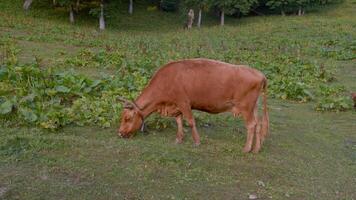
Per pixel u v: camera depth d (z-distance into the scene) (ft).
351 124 32.96
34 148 22.50
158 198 19.34
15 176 19.94
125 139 25.35
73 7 103.96
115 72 46.26
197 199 19.54
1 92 30.71
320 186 21.79
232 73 23.67
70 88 32.35
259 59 60.29
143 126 27.07
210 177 21.54
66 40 67.92
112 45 67.36
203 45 74.79
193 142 25.95
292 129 30.73
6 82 32.96
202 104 24.35
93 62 50.01
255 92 23.82
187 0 119.75
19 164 21.06
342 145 28.07
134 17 119.44
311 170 23.50
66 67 46.88
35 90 30.73
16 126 26.12
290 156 25.18
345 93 43.70
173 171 21.72
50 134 25.32
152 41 76.79
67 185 19.65
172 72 24.30
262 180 21.80
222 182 21.18
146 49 62.90
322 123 32.96
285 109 36.76
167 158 22.75
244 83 23.57
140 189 19.90
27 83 32.96
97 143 23.91
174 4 127.95
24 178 19.85
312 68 53.78
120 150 23.31
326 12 133.69
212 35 94.17
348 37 87.97
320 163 24.64
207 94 23.94
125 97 31.94
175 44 73.36
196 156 23.68
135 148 23.68
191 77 23.97
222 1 118.11
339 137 29.71
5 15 92.68
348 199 20.71
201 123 29.71
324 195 20.90
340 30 98.89
